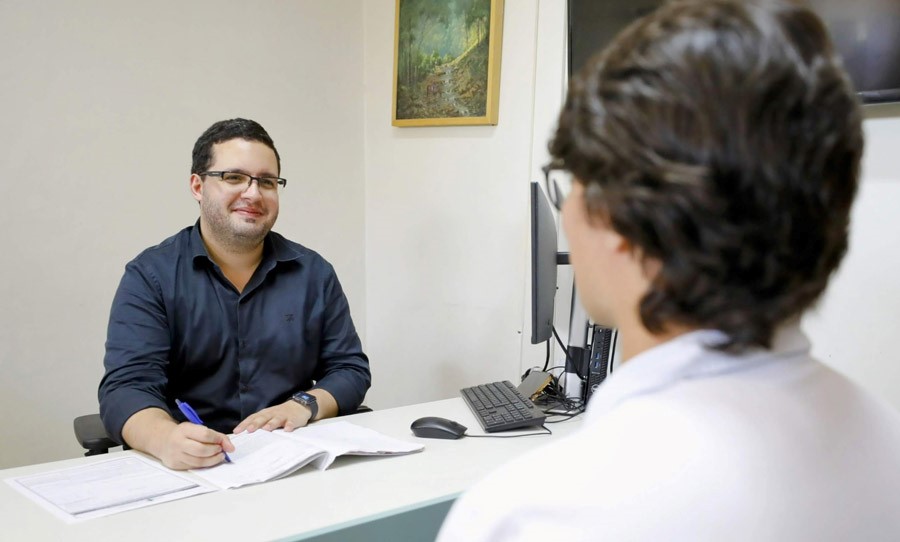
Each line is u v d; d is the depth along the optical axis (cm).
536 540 35
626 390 40
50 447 214
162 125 229
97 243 218
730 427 36
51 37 204
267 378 177
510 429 142
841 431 39
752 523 34
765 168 34
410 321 269
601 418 40
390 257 276
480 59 227
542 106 214
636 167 36
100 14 212
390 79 271
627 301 41
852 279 151
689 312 38
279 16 254
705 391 38
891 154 144
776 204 35
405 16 253
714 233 35
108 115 217
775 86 34
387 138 272
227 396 174
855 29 139
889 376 147
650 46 37
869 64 138
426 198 258
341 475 115
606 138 37
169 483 110
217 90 241
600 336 167
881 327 148
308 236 270
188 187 237
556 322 205
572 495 35
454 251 249
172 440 119
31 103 202
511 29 221
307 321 184
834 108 36
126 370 152
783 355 40
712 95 34
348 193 280
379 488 109
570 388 169
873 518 38
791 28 36
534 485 37
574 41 191
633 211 37
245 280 180
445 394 257
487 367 241
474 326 244
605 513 34
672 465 35
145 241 229
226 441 122
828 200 36
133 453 129
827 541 36
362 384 178
